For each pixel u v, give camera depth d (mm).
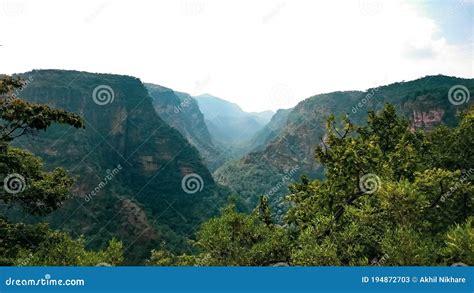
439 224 26188
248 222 20953
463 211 28188
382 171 24281
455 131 33781
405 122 31016
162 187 180250
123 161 182375
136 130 192375
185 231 154875
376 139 27203
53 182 23000
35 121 20016
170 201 173375
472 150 32281
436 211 25891
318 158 26766
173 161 189500
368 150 24453
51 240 20891
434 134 35281
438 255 16094
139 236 117750
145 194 175125
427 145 32625
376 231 19578
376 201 23891
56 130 144875
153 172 184375
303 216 26891
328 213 24953
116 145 182500
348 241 19188
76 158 137125
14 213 82812
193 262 22328
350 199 24859
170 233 130875
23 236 20797
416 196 18797
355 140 25156
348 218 23609
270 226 25156
